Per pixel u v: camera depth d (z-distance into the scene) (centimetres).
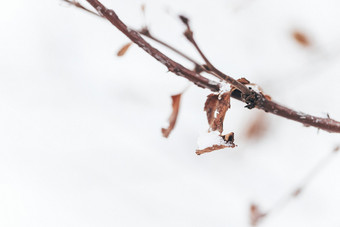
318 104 105
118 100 128
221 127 44
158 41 43
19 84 137
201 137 44
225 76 43
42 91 134
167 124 48
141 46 43
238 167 107
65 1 42
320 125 45
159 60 43
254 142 108
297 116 45
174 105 47
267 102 44
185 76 44
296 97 106
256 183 103
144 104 127
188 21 42
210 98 44
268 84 111
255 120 108
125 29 43
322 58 110
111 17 42
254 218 71
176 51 43
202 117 113
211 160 110
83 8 42
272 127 108
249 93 44
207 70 44
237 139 109
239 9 128
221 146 43
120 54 46
